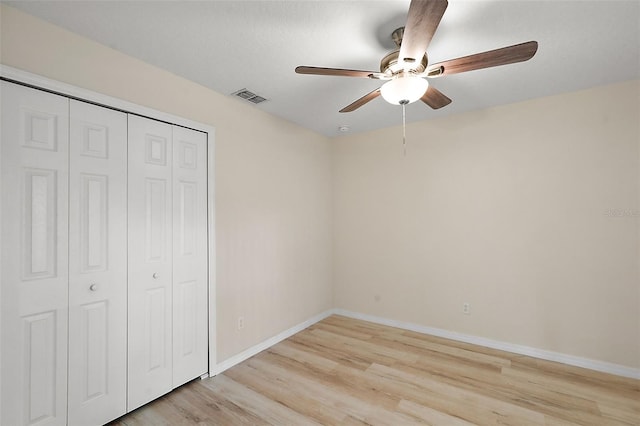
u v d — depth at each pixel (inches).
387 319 138.1
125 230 74.4
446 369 96.2
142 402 76.8
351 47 72.7
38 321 61.1
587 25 63.8
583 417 72.6
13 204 58.3
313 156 143.3
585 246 97.0
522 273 107.1
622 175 91.7
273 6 58.4
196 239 90.4
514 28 64.9
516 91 98.6
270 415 74.4
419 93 65.6
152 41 69.9
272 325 117.3
